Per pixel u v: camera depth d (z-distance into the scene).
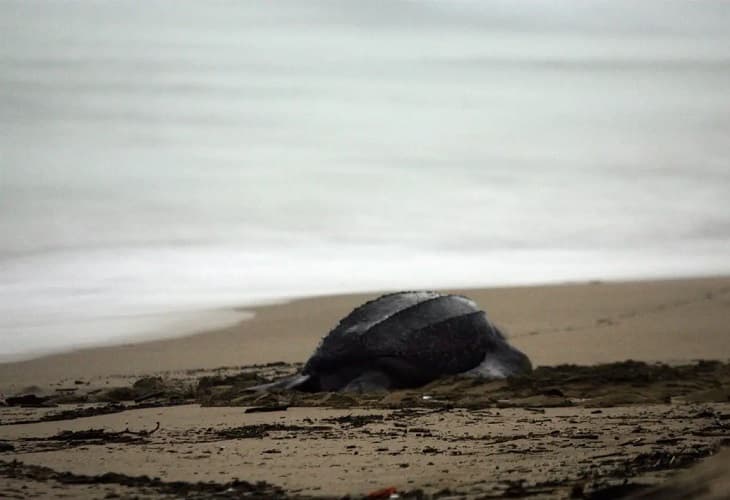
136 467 49.12
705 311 104.44
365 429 58.47
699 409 63.78
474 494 40.31
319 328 100.00
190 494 43.00
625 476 41.72
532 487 40.84
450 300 80.00
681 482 31.00
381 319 77.31
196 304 107.75
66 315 102.62
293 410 66.75
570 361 86.69
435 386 74.50
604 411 63.47
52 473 47.91
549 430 56.56
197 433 58.62
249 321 102.38
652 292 112.31
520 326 99.81
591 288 114.50
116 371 85.56
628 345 92.44
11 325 99.06
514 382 74.00
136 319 102.06
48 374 84.50
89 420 64.50
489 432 56.50
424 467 47.03
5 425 63.53
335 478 45.28
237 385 77.94
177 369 86.25
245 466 48.62
